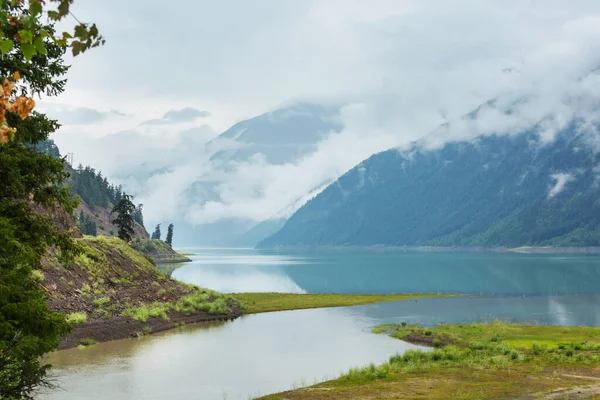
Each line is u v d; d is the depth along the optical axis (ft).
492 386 99.35
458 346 160.56
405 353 139.85
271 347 160.45
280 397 95.50
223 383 114.01
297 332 192.44
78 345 157.17
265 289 419.54
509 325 201.26
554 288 426.10
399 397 91.97
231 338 177.68
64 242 79.05
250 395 104.12
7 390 60.13
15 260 66.18
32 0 16.85
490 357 134.21
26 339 60.95
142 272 249.96
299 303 288.30
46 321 64.69
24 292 64.85
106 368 128.06
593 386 98.27
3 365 59.57
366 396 93.66
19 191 72.64
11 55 72.54
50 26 75.82
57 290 181.88
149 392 105.91
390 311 265.13
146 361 137.28
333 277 580.71
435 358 134.41
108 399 100.22
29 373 63.93
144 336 179.83
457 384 102.12
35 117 77.61
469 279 540.52
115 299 204.85
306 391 99.55
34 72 75.25
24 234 73.15
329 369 129.70
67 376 118.93
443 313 260.01
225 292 386.93
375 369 118.73
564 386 98.48
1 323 59.88
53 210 79.77
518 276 577.43
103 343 163.94
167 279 259.39
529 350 145.69
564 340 167.63
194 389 108.58
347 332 192.95
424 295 349.61
